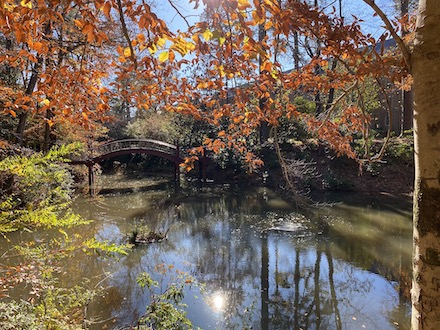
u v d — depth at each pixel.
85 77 1.73
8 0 1.13
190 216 10.44
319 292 5.25
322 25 1.44
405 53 1.02
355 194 11.91
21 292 3.15
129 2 1.09
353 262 6.39
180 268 6.11
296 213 10.03
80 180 15.07
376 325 4.27
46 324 2.15
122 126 21.86
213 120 2.11
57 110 1.71
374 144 12.57
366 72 1.46
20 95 1.81
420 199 0.92
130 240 7.55
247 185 14.84
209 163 17.84
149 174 20.53
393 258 6.50
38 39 1.42
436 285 0.88
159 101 1.85
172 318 3.35
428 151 0.90
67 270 5.09
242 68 1.59
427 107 0.90
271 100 1.96
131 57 1.10
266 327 4.28
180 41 1.18
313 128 2.52
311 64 1.94
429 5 0.91
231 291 5.23
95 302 4.47
